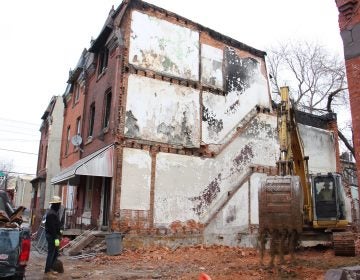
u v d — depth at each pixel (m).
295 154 13.53
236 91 21.02
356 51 9.20
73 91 26.30
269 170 21.36
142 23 18.02
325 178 15.35
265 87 22.70
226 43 21.23
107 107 18.91
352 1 9.39
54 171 31.00
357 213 25.66
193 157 18.33
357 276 6.08
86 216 19.45
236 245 18.28
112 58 18.27
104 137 17.83
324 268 10.27
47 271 9.82
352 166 33.62
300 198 9.09
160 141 17.47
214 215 18.27
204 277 5.96
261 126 21.72
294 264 9.98
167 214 16.89
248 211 19.84
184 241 16.81
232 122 20.44
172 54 18.77
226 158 19.61
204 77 19.78
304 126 25.00
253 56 22.50
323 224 14.87
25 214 44.38
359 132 8.87
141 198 16.31
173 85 18.44
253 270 9.88
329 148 26.31
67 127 27.20
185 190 17.69
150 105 17.48
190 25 19.78
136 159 16.55
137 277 9.59
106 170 15.99
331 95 31.66
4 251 6.46
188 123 18.58
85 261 12.93
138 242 15.62
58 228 10.15
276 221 9.02
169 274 10.02
